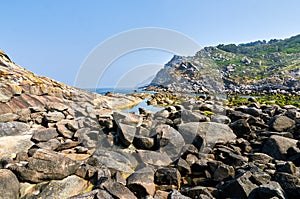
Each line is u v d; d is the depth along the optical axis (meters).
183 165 5.30
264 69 73.50
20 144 5.94
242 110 9.54
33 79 11.52
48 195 4.10
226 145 6.47
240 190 3.97
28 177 4.30
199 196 4.03
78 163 4.79
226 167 4.86
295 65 70.88
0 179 3.98
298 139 6.49
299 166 5.04
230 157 5.53
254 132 7.27
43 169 4.38
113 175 4.77
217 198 4.17
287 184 3.94
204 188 4.27
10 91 9.45
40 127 7.82
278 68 71.81
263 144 6.19
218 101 11.44
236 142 6.57
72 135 6.98
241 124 7.07
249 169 4.62
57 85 12.89
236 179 4.14
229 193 4.09
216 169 4.96
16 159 5.11
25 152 5.37
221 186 4.49
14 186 4.07
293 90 40.34
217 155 5.91
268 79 57.97
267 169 4.74
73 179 4.47
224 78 58.88
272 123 7.33
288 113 8.03
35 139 6.41
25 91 10.37
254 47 110.00
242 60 79.69
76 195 3.97
